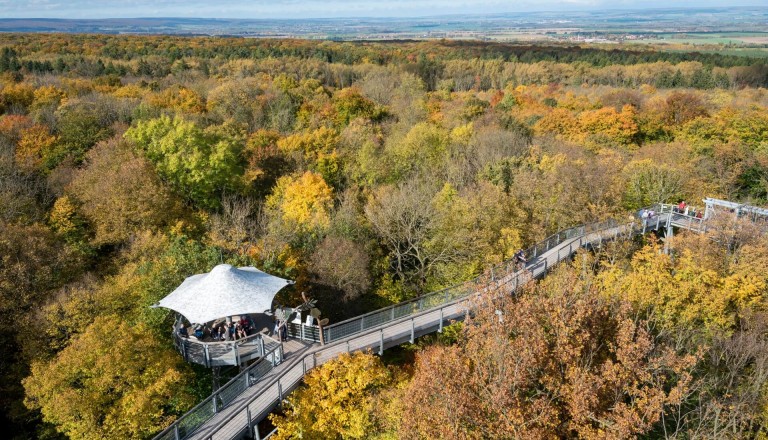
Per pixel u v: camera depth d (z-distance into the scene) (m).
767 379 26.66
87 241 39.25
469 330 25.22
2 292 27.86
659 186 51.38
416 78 98.94
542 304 25.58
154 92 73.62
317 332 26.84
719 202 43.31
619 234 42.50
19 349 27.14
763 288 31.59
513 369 21.47
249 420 21.25
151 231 37.06
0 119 54.34
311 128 68.00
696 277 31.39
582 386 21.03
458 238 38.72
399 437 22.48
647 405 22.67
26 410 25.53
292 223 39.59
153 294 28.36
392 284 39.25
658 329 31.42
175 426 19.59
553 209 45.22
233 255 33.41
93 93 66.69
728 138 65.06
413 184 48.47
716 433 23.86
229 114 70.25
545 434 21.20
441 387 21.62
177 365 25.45
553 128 72.75
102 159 43.38
